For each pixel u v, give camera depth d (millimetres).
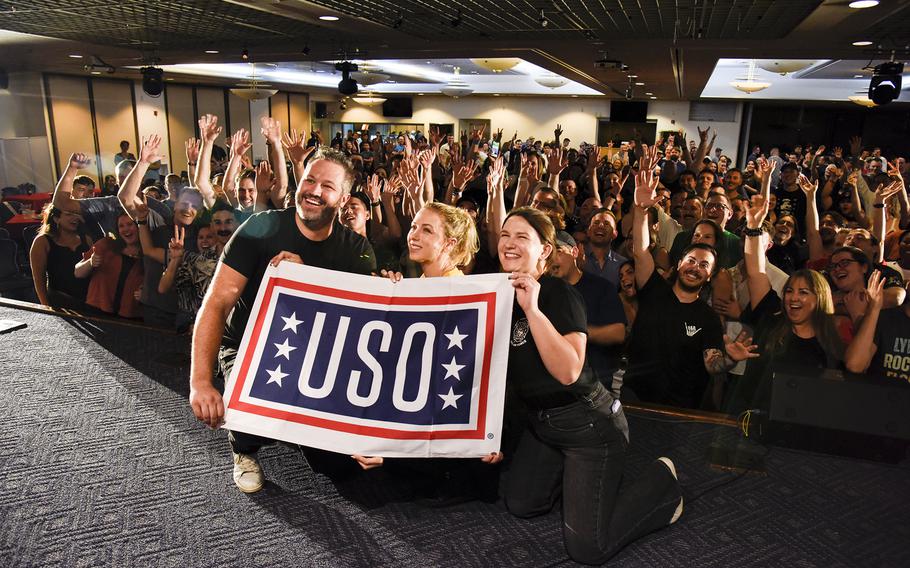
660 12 4758
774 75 14461
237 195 4184
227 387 2105
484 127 18969
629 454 2725
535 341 1855
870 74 12062
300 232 2238
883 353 2748
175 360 3633
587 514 1938
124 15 5488
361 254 2340
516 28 5691
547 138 18438
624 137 17766
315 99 19344
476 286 2090
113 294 4395
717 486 2484
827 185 6734
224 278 2117
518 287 1854
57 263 4551
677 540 2148
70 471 2471
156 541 2055
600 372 2975
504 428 2510
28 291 5461
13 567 1908
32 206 8930
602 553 1935
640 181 3092
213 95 15664
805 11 4594
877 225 4199
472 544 2096
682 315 3031
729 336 3148
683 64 7949
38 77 11461
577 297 1956
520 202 4332
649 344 3109
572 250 2955
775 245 4359
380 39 6574
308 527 2164
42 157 11641
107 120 13000
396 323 2127
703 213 4320
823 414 2584
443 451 2029
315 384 2107
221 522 2174
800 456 2725
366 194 4164
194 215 3932
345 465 2449
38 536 2064
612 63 7168
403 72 14117
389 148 10914
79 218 4551
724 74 14617
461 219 2328
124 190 4008
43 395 3152
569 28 5594
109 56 8500
